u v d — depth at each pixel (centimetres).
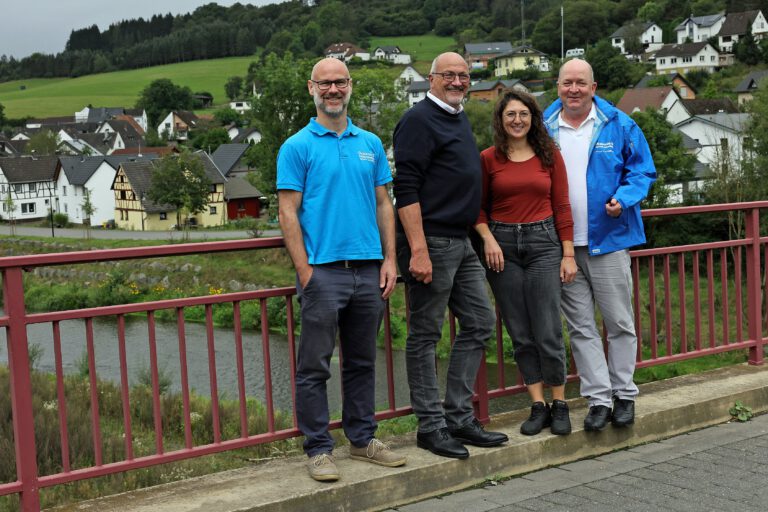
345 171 381
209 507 360
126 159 7469
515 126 434
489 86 13438
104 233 6531
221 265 4241
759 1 13825
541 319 446
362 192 386
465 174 402
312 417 393
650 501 381
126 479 657
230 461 756
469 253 422
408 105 4838
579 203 462
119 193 7012
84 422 870
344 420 415
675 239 3058
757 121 3378
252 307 2731
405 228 400
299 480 389
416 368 423
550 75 14012
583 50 14988
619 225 463
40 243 5903
